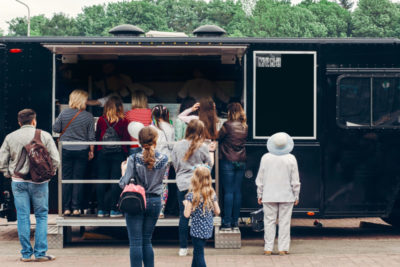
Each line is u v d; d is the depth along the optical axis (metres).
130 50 7.80
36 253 6.90
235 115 7.79
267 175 7.30
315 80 8.17
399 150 8.27
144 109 7.84
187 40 7.89
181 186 6.91
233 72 8.27
